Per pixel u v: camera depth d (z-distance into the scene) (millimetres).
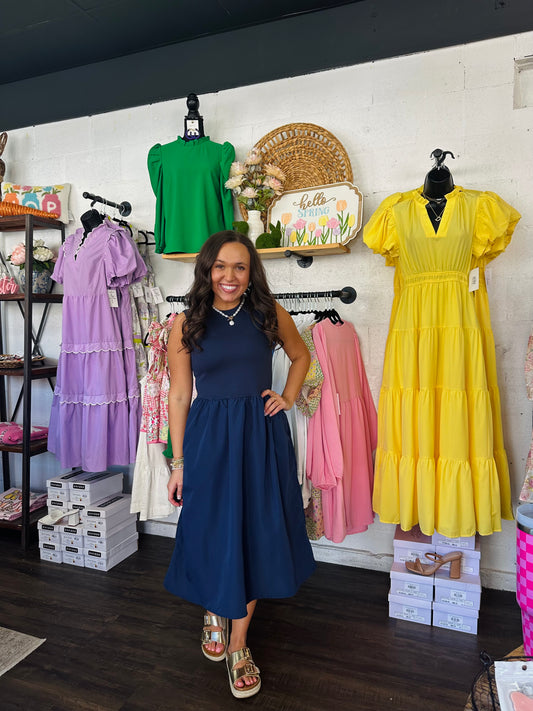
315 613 2250
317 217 2592
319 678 1821
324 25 2619
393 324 2389
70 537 2732
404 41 2488
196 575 1741
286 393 1894
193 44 2887
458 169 2453
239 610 1615
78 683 1804
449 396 2084
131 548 2867
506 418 2443
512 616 2217
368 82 2582
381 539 2662
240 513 1670
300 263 2760
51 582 2539
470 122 2422
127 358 2889
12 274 3520
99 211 3227
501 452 2230
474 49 2395
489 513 2057
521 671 1094
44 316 3412
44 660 1927
